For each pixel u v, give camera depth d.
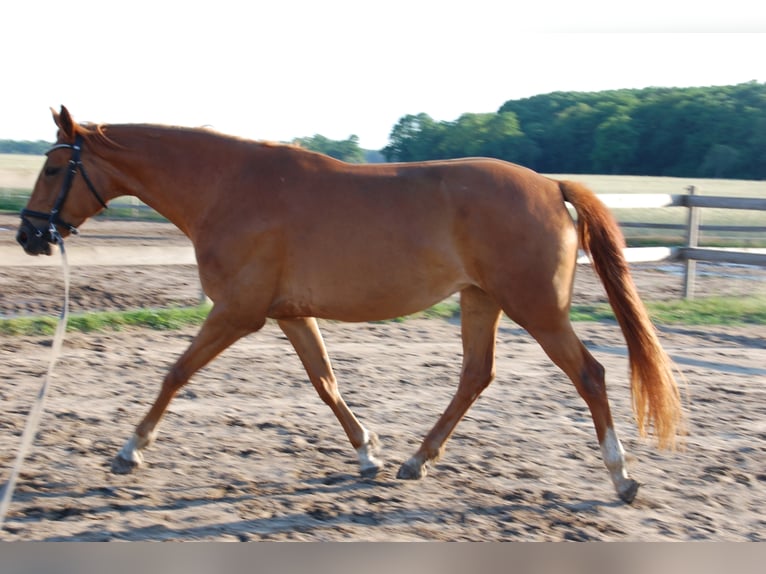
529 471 4.69
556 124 63.06
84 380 6.46
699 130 59.72
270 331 8.59
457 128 59.53
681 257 10.39
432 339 8.45
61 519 3.91
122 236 14.49
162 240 13.91
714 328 9.28
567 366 4.23
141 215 19.00
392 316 4.41
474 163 4.36
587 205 4.33
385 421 5.63
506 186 4.23
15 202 19.56
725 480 4.62
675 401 4.23
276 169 4.41
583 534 3.88
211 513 4.01
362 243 4.25
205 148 4.55
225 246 4.35
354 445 4.59
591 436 5.39
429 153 59.94
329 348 7.89
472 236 4.21
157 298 10.10
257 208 4.34
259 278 4.33
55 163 4.64
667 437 4.23
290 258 4.32
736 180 50.72
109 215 18.81
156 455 4.81
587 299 11.01
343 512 4.06
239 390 6.30
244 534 3.79
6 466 4.55
